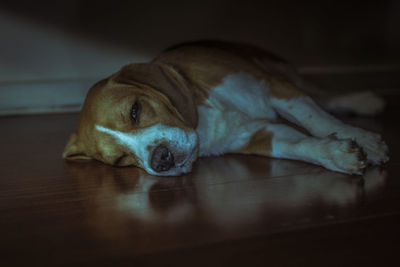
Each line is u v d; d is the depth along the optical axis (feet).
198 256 1.96
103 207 2.42
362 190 2.39
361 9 6.07
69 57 5.43
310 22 5.98
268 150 2.99
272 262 1.90
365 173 2.60
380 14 6.14
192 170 2.89
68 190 2.68
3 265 2.00
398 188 2.39
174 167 2.79
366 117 4.11
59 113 5.19
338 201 2.30
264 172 2.74
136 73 2.98
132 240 2.09
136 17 5.56
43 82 5.24
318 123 2.89
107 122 2.88
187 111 2.97
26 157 3.39
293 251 1.95
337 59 6.12
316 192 2.40
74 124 4.44
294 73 4.13
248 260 1.92
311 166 2.77
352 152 2.57
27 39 5.29
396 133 3.42
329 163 2.66
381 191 2.37
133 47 5.61
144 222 2.23
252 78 3.12
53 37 5.35
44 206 2.47
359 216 2.15
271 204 2.31
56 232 2.20
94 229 2.20
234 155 3.17
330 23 6.03
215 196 2.45
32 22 5.28
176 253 1.99
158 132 2.77
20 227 2.27
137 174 2.91
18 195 2.64
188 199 2.44
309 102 3.01
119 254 2.01
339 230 2.06
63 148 3.59
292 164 2.84
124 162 2.99
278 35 5.96
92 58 5.49
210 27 5.81
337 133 2.80
